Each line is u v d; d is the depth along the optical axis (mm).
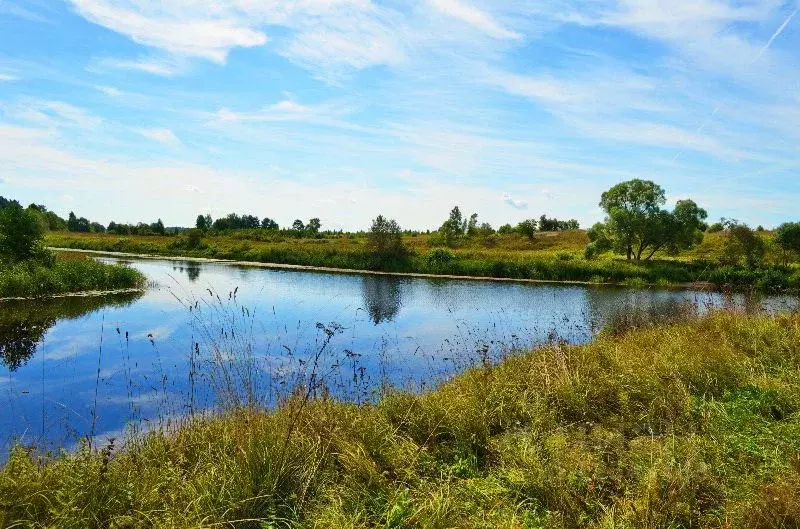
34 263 25578
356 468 4863
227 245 56656
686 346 8836
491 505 4293
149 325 16484
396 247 45125
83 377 10797
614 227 45281
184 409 8352
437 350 13195
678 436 5652
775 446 5121
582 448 5441
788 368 7812
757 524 3738
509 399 6910
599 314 20484
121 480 4367
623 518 3918
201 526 3695
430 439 5867
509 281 37750
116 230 85000
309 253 48188
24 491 4070
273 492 4406
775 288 32469
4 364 11938
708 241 56719
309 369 10422
